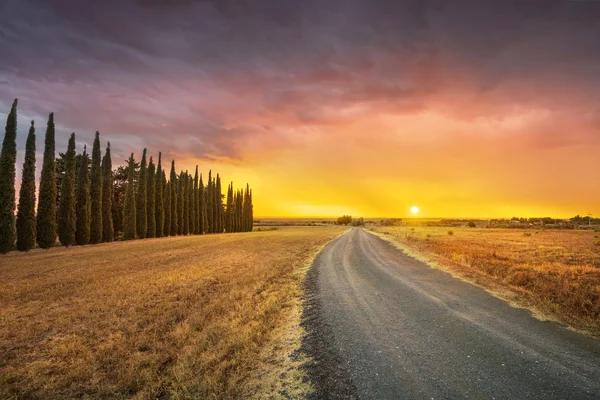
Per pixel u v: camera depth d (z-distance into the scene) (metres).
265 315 8.04
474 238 38.09
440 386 4.33
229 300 9.62
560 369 4.72
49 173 31.69
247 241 38.88
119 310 8.95
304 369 5.03
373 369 4.93
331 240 40.62
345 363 5.18
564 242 30.31
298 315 8.17
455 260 17.09
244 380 4.72
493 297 9.16
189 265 17.75
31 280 13.57
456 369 4.82
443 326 6.83
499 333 6.29
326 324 7.31
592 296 8.42
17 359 5.88
